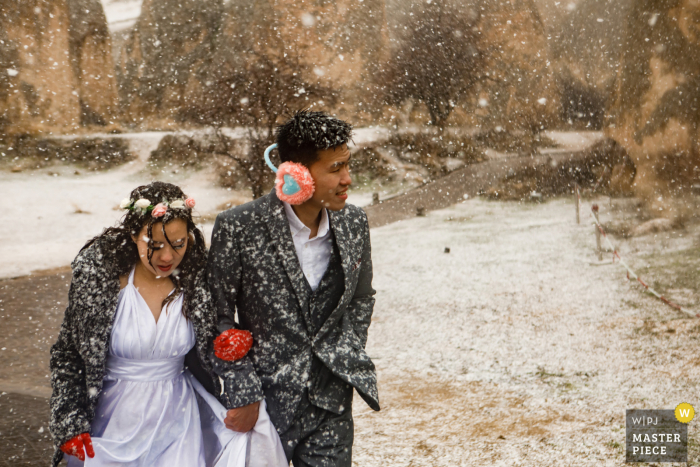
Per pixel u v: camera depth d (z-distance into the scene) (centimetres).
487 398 425
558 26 4897
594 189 2006
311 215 187
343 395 194
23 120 3353
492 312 717
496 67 3988
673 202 1319
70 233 1731
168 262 179
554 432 357
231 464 183
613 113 1650
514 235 1425
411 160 3400
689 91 1350
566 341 575
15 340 627
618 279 869
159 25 4772
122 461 180
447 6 3947
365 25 4022
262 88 2864
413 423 376
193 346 195
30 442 333
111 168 3169
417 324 674
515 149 3775
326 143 174
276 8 3978
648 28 1444
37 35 3556
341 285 193
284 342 188
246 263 185
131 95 4547
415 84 3866
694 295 746
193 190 2795
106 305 179
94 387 180
